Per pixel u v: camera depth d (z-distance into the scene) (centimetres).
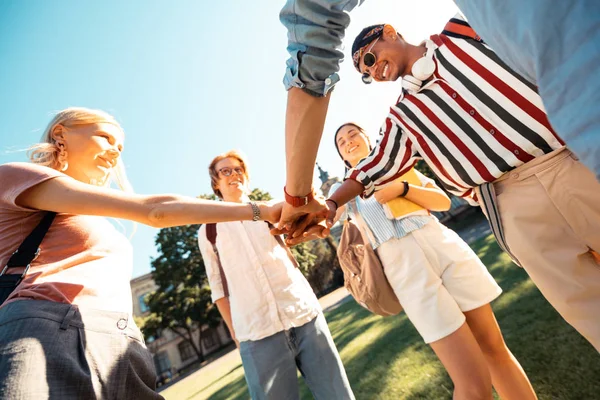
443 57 127
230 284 200
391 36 150
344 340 511
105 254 108
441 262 174
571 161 108
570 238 112
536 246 116
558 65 43
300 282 212
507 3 49
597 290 110
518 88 111
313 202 141
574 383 167
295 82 101
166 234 3375
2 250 92
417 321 165
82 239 104
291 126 110
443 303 160
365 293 188
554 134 108
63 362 78
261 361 178
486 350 169
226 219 129
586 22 39
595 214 106
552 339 216
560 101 43
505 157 117
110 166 128
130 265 122
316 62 98
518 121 112
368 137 250
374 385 269
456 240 185
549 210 113
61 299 89
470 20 60
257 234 211
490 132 119
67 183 96
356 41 156
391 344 364
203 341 3897
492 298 171
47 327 81
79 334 87
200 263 3325
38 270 92
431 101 133
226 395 558
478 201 142
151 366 106
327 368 187
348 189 152
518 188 118
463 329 155
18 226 95
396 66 148
